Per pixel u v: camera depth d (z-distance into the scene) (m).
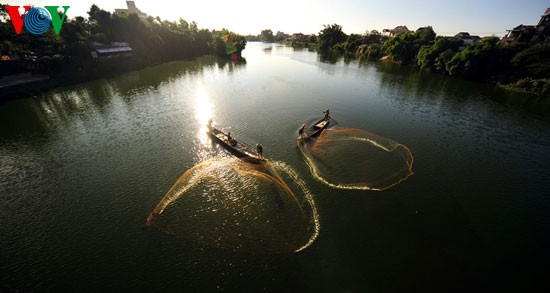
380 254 22.75
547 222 26.94
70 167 34.50
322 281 20.34
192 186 30.72
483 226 26.11
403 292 19.72
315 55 176.88
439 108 62.72
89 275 20.39
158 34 138.00
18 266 21.05
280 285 19.97
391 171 34.78
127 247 22.81
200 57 153.38
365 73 107.25
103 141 41.56
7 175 32.97
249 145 40.44
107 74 93.19
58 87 74.06
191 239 23.64
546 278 21.03
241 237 24.00
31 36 80.94
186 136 43.28
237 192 29.83
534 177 34.72
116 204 27.84
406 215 27.20
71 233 24.23
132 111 55.47
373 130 47.94
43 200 28.44
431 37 136.75
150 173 33.16
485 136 47.34
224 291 19.42
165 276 20.38
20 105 59.59
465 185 32.47
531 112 62.09
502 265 22.03
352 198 29.42
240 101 63.03
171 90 73.06
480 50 94.38
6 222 25.42
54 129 46.53
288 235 24.38
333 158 37.50
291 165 35.38
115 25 118.75
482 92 80.06
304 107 59.41
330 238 24.17
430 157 38.84
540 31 106.88
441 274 21.11
